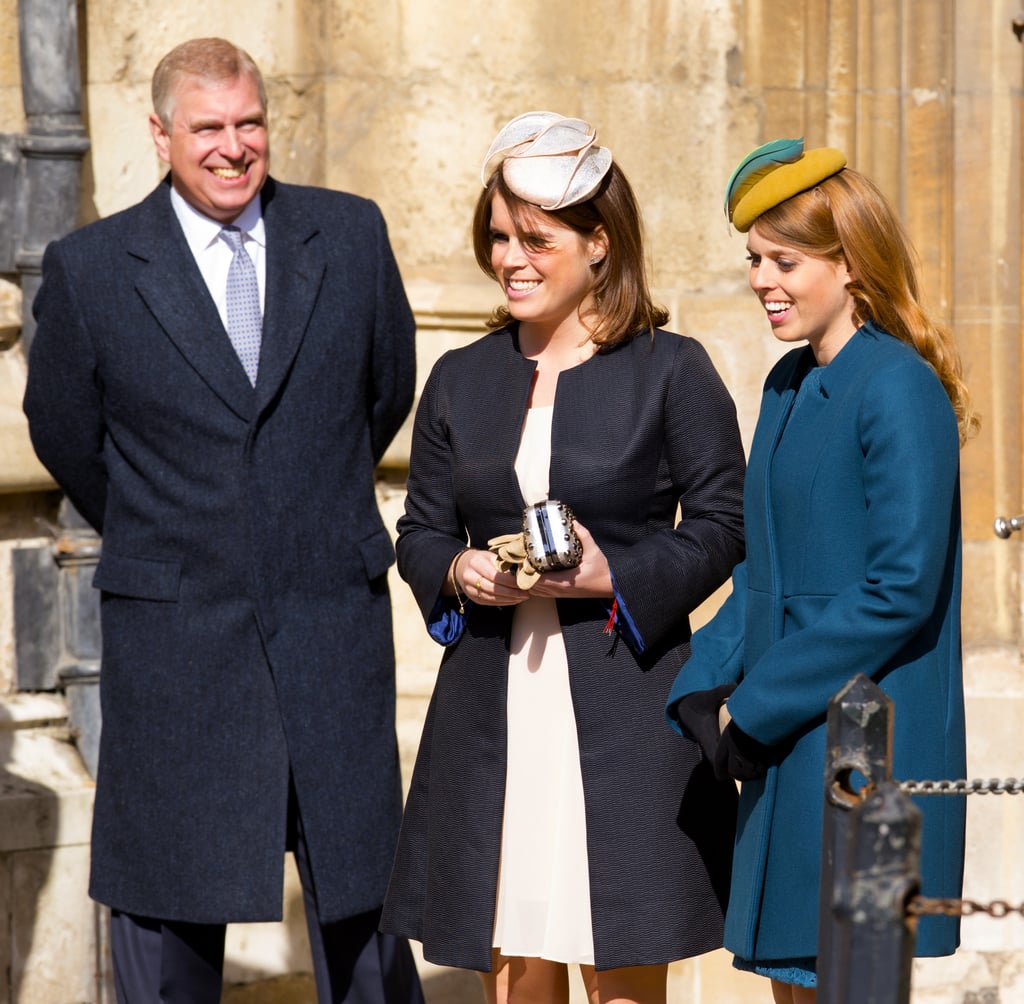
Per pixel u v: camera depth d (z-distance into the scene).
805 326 9.65
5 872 14.92
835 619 9.11
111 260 12.12
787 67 15.80
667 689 10.70
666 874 10.45
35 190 15.28
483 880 10.63
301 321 12.16
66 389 12.25
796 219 9.48
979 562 16.28
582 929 10.56
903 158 15.97
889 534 8.99
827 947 7.39
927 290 16.09
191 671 12.02
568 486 10.66
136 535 12.20
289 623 12.12
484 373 11.23
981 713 16.03
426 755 11.32
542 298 10.72
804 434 9.59
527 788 10.72
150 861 12.09
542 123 10.73
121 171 16.08
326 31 16.11
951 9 15.91
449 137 15.91
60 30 15.22
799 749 9.46
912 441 9.05
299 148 16.28
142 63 16.05
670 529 10.95
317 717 12.19
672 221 15.81
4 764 15.17
